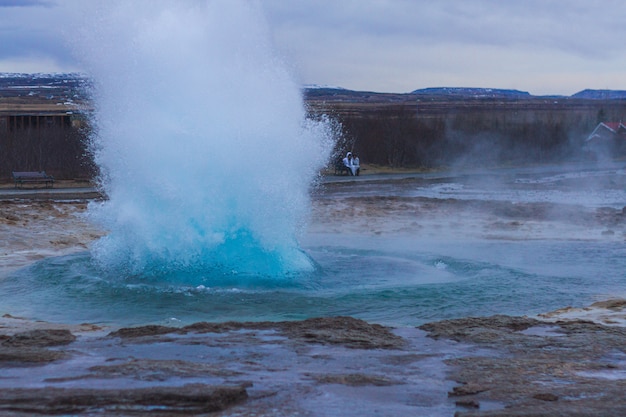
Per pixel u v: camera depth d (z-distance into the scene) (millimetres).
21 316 11148
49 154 43875
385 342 8844
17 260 15656
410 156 59312
